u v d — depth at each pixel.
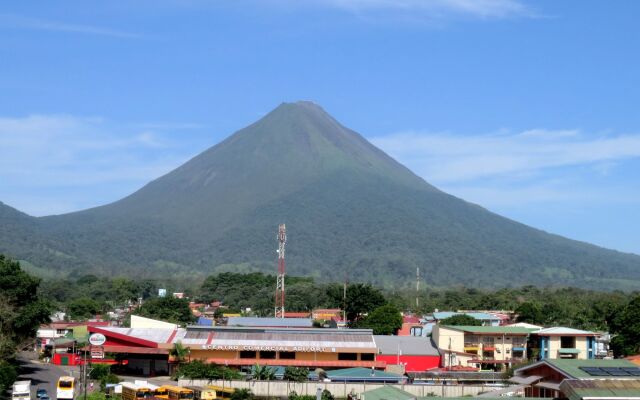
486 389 129.50
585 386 80.69
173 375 151.38
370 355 159.50
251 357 158.62
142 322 172.00
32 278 152.12
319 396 107.50
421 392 130.25
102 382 137.62
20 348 146.12
